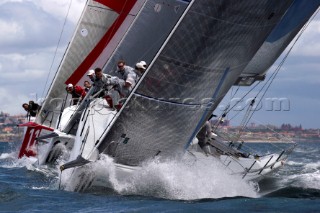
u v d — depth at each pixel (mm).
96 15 46906
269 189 30375
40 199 26531
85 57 47219
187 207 24938
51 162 39219
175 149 29391
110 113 30203
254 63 37156
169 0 39219
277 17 28859
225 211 24266
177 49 26547
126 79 31125
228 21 26766
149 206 25047
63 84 47031
